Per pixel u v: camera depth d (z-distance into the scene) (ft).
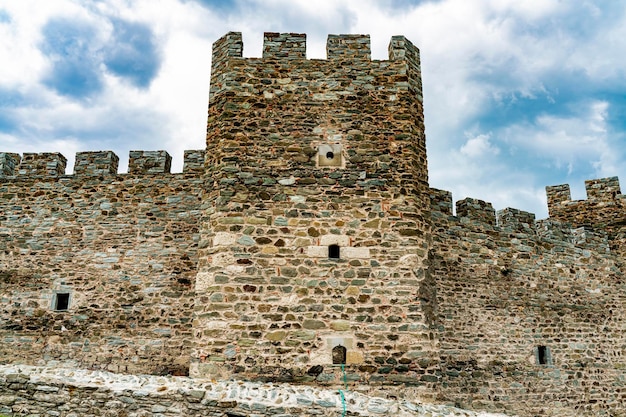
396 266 31.07
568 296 46.16
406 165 33.04
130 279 39.45
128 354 38.11
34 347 38.63
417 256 31.42
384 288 30.66
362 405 25.77
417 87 35.53
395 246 31.45
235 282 30.14
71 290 39.50
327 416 25.32
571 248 47.78
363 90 34.17
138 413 25.55
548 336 44.06
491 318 41.86
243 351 29.19
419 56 36.52
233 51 34.37
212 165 32.78
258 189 31.83
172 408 25.54
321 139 33.04
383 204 32.12
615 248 51.37
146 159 42.27
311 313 29.94
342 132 33.27
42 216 41.09
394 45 35.40
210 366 28.99
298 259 30.73
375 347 29.71
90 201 41.19
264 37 34.71
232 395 25.73
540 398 42.22
